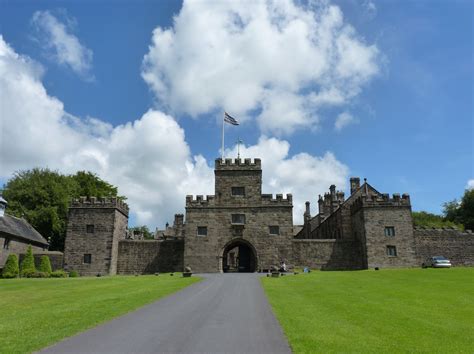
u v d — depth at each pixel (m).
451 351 12.79
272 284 32.03
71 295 26.39
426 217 99.38
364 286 30.20
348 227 61.66
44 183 77.12
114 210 58.25
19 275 51.16
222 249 55.53
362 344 13.23
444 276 36.19
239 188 57.66
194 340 13.53
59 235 76.38
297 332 14.66
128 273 57.53
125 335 14.25
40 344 13.11
